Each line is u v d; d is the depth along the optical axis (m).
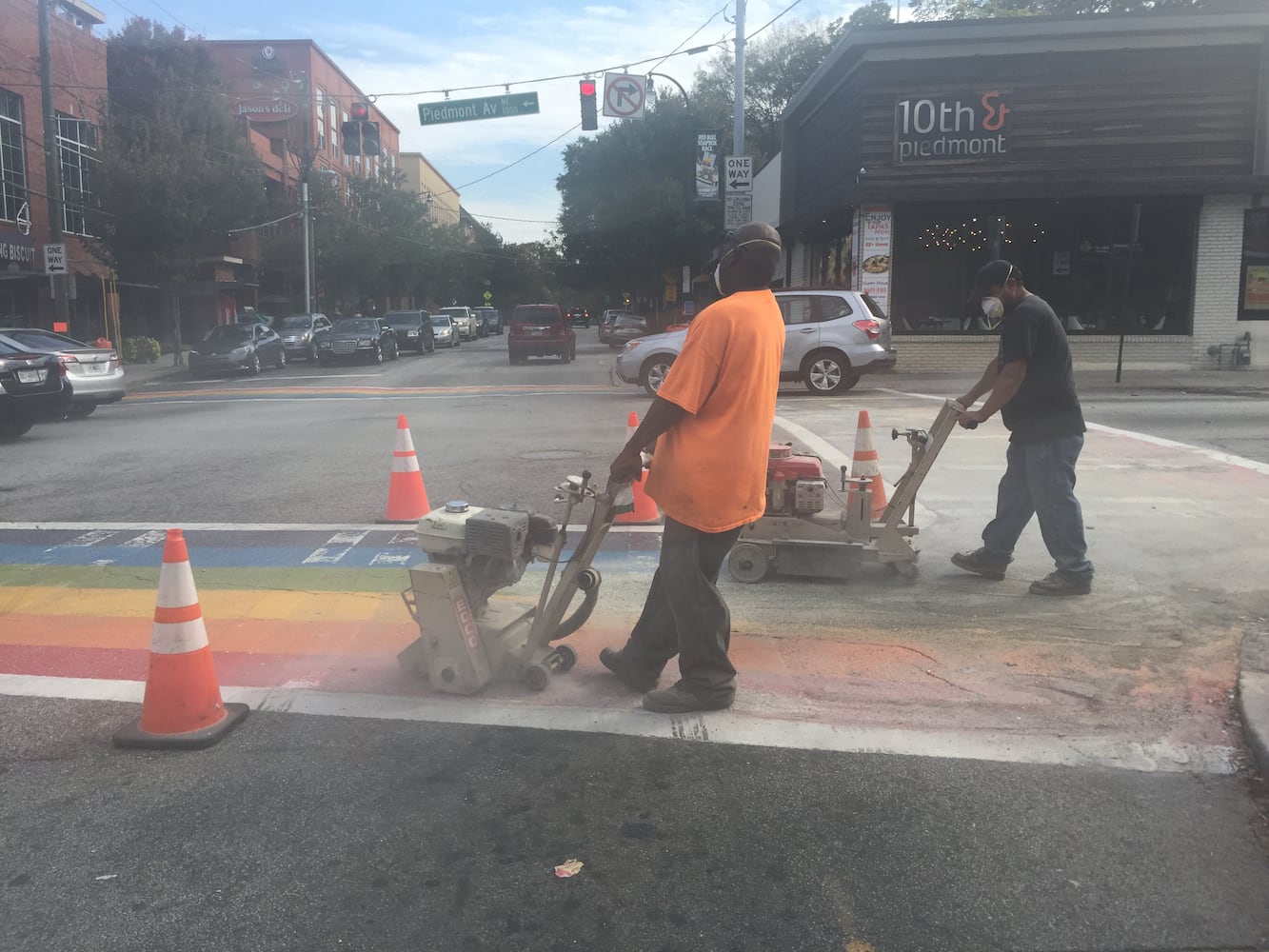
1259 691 3.88
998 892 2.76
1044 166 19.89
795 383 18.75
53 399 13.10
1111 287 20.45
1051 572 5.75
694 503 3.61
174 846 3.01
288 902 2.73
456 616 4.04
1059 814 3.17
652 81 24.30
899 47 19.78
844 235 22.38
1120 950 2.52
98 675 4.41
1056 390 5.16
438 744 3.67
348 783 3.39
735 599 5.44
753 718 3.88
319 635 4.89
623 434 11.98
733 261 3.71
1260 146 19.42
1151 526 6.72
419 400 17.50
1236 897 2.73
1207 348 20.19
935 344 20.75
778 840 3.03
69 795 3.33
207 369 24.67
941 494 7.88
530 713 3.93
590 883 2.81
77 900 2.74
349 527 7.28
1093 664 4.41
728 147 40.06
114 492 8.84
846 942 2.55
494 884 2.80
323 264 44.50
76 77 30.20
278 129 52.16
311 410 15.96
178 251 28.45
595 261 43.12
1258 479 8.15
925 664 4.43
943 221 20.59
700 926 2.62
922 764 3.51
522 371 25.19
